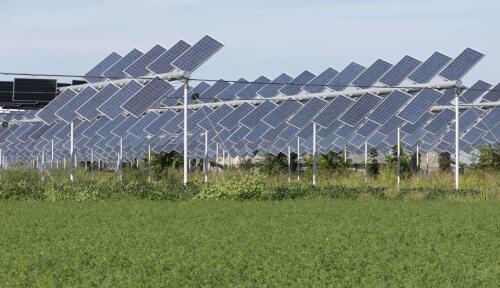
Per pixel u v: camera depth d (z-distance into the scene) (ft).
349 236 60.90
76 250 52.54
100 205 87.25
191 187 103.76
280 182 135.23
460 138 152.66
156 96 102.01
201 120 140.77
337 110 118.93
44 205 87.71
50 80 243.81
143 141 167.43
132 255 50.31
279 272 44.47
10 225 67.00
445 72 116.26
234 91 148.46
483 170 148.87
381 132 123.75
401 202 95.14
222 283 41.91
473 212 81.51
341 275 44.16
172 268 46.11
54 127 151.94
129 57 128.26
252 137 135.44
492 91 152.76
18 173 124.06
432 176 141.49
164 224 68.28
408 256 50.57
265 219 72.90
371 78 126.11
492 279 42.75
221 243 56.13
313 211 80.94
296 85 136.15
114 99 105.91
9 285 40.68
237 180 107.45
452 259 49.60
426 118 136.36
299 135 132.98
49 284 40.86
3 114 192.34
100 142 164.14
